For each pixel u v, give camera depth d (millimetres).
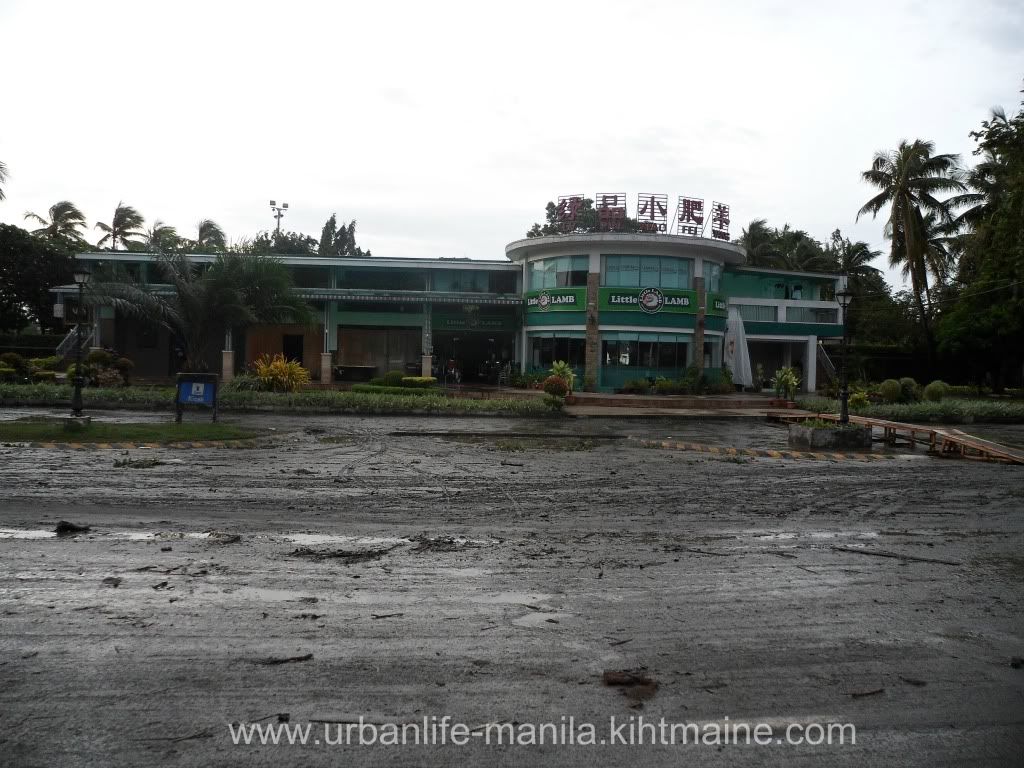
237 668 4301
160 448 13914
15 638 4660
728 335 36594
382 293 35594
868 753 3555
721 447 16734
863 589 6082
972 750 3596
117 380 27625
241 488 10109
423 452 14680
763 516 9125
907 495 10859
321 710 3842
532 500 9828
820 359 40469
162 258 27422
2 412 20234
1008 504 10234
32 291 43156
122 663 4332
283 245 55781
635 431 20406
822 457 15578
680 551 7234
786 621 5281
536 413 23969
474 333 40312
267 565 6387
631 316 32438
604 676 4301
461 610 5359
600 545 7410
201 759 3365
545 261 35031
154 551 6754
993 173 40594
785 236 57562
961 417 25641
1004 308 36219
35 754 3365
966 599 5875
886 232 41125
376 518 8477
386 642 4730
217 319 27578
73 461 11930
